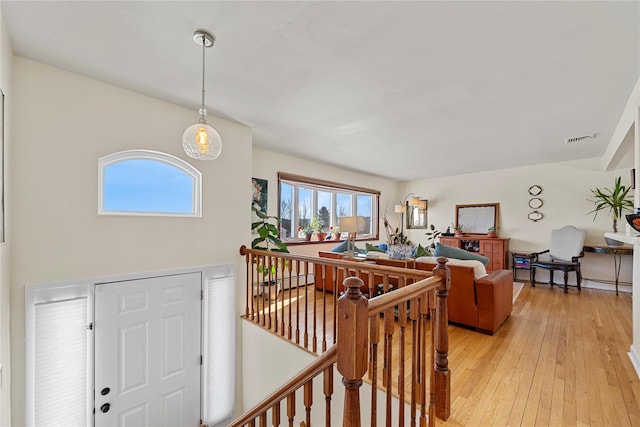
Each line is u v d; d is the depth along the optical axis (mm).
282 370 2900
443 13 1562
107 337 2492
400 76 2246
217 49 1929
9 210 1956
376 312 1146
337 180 6156
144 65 2152
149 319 2738
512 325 3299
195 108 2957
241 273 3453
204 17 1626
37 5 1532
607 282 4941
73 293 2318
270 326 3080
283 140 4086
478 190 6418
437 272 1763
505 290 3342
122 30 1751
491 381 2146
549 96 2566
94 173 2406
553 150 4488
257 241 3939
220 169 3242
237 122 3344
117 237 2547
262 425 1398
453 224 6773
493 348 2695
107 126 2463
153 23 1682
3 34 1642
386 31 1722
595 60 1992
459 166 5785
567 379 2166
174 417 2898
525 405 1876
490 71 2158
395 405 1952
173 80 2375
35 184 2135
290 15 1599
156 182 2818
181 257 2951
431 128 3477
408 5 1510
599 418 1753
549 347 2711
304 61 2062
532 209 5672
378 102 2734
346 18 1613
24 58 2082
